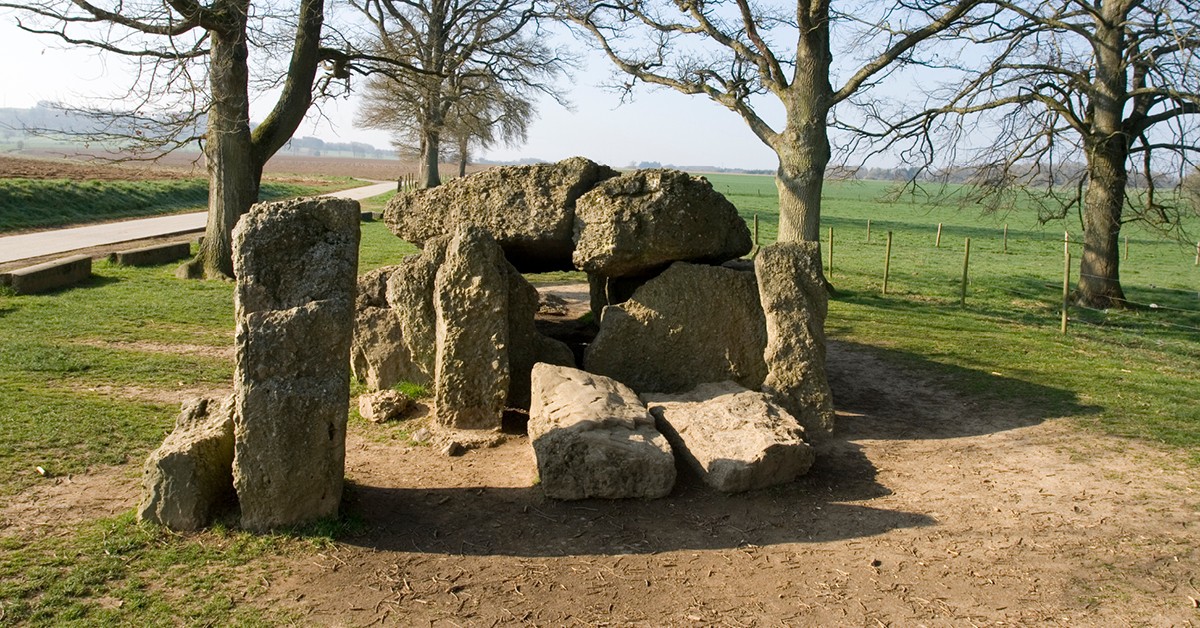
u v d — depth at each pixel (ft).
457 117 108.68
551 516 20.04
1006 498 21.89
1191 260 112.98
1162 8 48.80
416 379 30.60
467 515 20.01
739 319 29.04
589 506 20.66
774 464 21.90
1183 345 47.65
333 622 15.10
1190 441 26.73
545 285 63.31
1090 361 40.65
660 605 16.20
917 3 50.78
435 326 29.27
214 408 21.01
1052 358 40.96
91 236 80.84
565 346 29.37
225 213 56.70
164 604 15.30
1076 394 33.12
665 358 28.84
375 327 30.96
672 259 29.50
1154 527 20.04
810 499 21.63
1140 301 70.64
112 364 32.09
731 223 30.99
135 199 114.93
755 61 55.52
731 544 18.90
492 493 21.40
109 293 48.21
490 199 30.53
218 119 55.47
